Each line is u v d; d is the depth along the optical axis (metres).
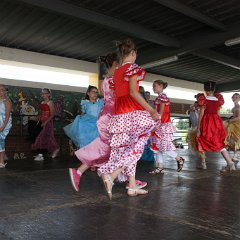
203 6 6.64
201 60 11.21
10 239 1.98
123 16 7.19
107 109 3.30
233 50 10.09
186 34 8.55
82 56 10.29
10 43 8.84
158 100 4.60
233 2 6.53
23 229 2.17
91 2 6.45
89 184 3.80
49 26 7.65
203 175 4.50
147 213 2.52
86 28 7.84
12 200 3.03
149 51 9.81
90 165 3.31
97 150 3.27
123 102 2.96
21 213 2.57
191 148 5.80
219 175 4.51
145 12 7.01
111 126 3.01
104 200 2.97
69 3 6.33
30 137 7.25
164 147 4.66
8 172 4.97
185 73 13.31
